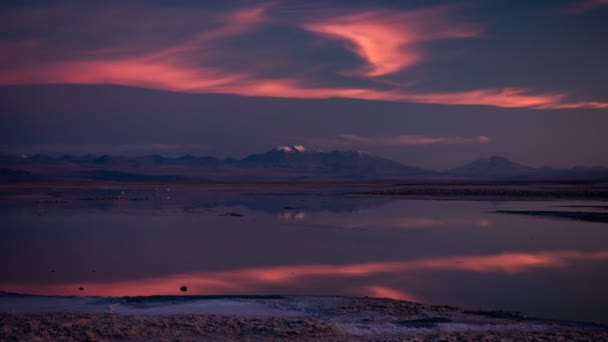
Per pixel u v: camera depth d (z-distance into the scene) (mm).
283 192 109188
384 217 49188
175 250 29734
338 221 45781
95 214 53062
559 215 49094
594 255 27828
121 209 59719
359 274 22922
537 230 38344
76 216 50969
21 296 17656
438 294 19203
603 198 76938
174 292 19531
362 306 16172
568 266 24750
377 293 19375
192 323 13523
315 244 31922
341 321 14242
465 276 22375
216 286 20594
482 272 23266
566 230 38250
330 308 15859
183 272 23438
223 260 26500
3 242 32906
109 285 20797
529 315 16297
